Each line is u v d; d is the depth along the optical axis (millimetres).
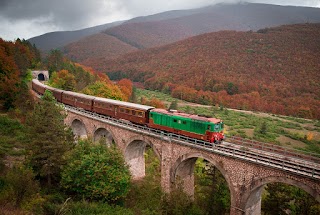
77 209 22438
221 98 112562
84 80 82562
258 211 25188
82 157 26531
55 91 58531
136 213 25766
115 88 73625
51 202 23219
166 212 25875
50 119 27922
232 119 85250
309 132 70688
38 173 27531
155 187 32844
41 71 92938
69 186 25938
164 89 140625
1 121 44344
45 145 26844
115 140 38438
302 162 22109
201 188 36688
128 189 28266
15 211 18797
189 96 120188
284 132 69625
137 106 38594
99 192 25422
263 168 21953
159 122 34375
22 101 52344
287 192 30094
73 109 49219
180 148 28703
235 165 23859
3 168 27844
